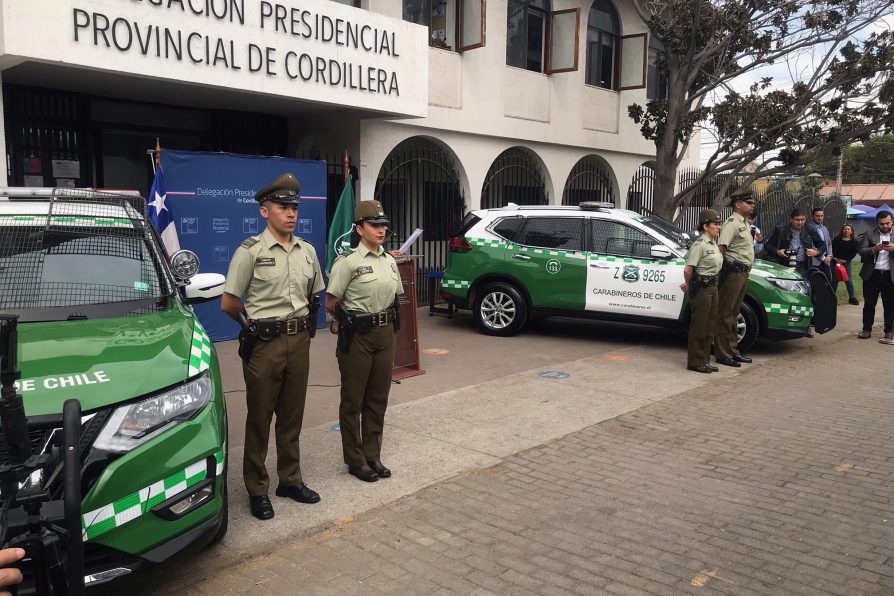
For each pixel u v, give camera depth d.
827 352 9.30
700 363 8.09
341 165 11.44
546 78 14.55
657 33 13.38
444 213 13.38
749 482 4.89
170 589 3.50
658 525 4.23
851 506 4.52
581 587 3.54
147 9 7.49
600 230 9.41
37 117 8.95
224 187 8.85
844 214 18.94
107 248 4.32
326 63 9.22
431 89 12.26
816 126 13.27
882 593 3.49
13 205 4.44
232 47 8.23
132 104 10.03
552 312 9.67
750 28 12.96
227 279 4.16
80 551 2.35
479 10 12.39
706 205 18.33
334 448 5.50
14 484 2.22
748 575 3.66
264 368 4.19
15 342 2.14
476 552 3.90
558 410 6.54
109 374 3.15
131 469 3.01
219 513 3.51
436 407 6.58
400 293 4.94
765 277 8.73
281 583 3.58
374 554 3.88
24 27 6.70
